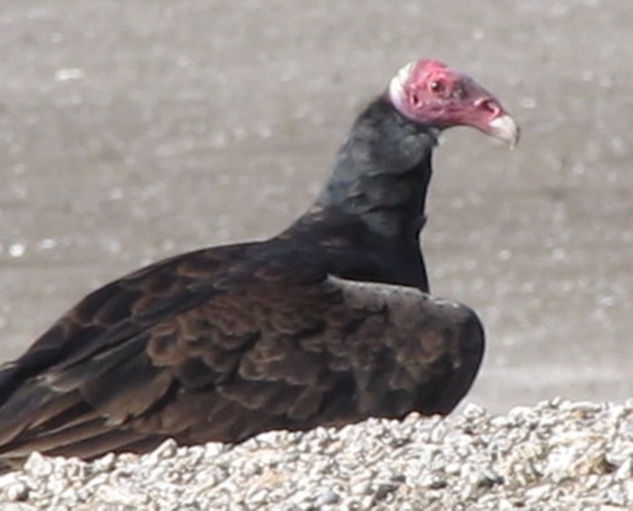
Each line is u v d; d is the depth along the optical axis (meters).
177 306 9.99
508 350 18.17
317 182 23.91
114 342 9.77
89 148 25.45
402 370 10.27
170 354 9.77
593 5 32.25
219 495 8.62
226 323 9.98
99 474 9.05
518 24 31.55
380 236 11.09
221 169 24.45
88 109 27.30
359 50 30.52
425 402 10.31
